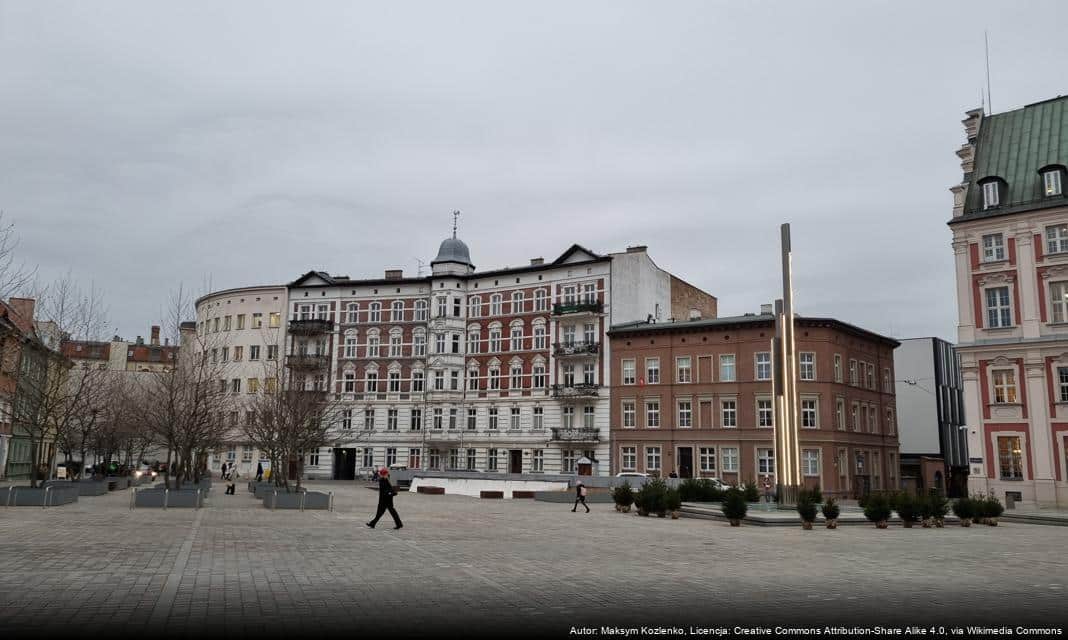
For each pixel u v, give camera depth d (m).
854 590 12.81
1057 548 20.72
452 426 68.56
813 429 53.91
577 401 63.03
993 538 23.95
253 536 19.56
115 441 55.34
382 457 70.62
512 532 22.81
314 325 73.50
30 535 18.36
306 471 71.25
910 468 70.00
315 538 19.39
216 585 12.04
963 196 46.53
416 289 72.50
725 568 15.38
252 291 77.50
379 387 72.19
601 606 11.02
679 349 59.12
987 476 43.41
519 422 65.88
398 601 11.05
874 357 61.66
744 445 55.09
